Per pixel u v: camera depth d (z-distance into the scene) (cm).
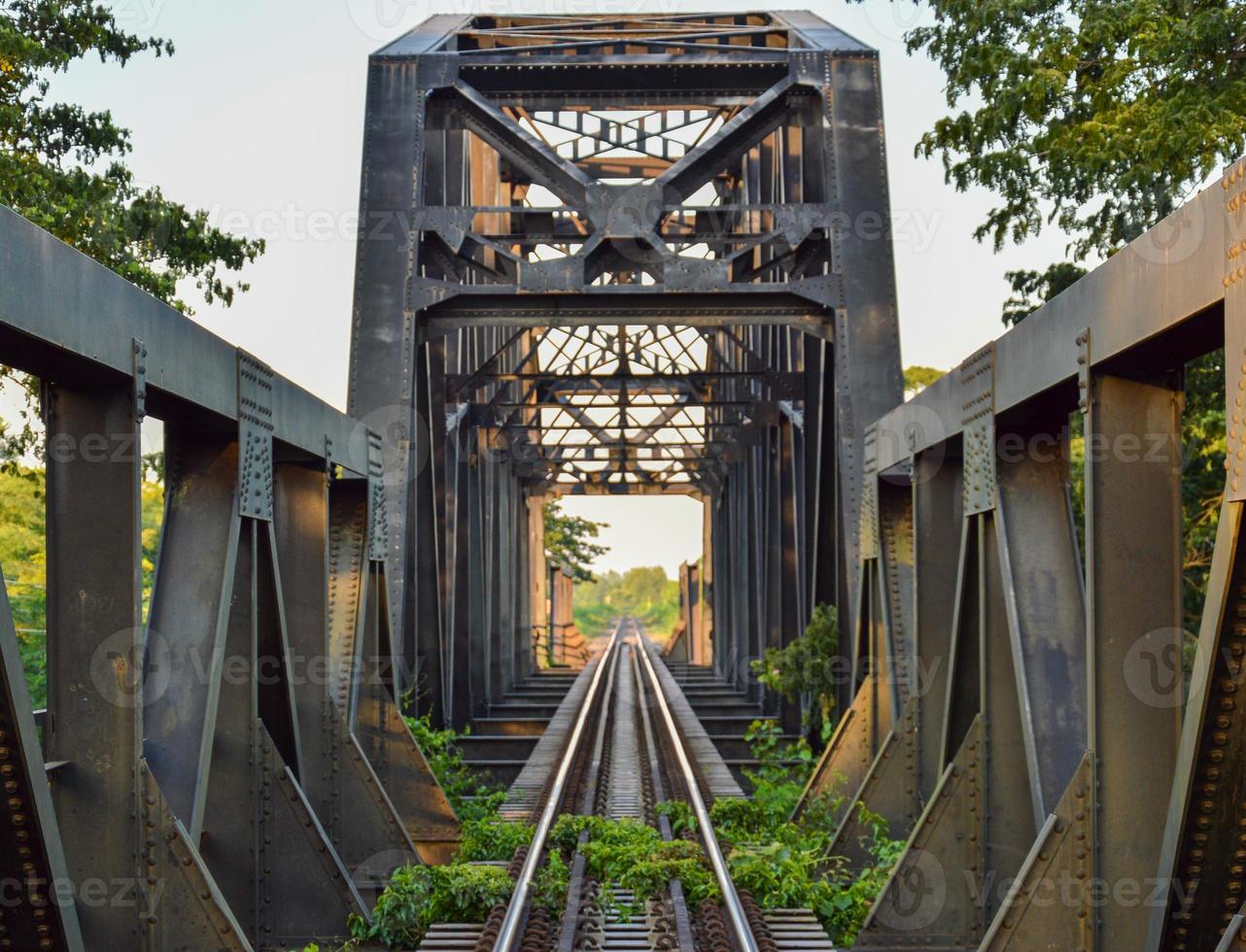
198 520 709
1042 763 632
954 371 805
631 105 1678
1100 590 564
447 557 1816
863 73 1539
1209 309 467
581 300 1504
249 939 775
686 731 2006
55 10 1377
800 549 1933
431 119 1588
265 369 773
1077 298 584
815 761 1528
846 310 1466
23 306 462
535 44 1838
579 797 1352
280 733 849
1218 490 1550
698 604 5425
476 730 2184
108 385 565
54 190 1369
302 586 984
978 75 1256
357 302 1472
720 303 1500
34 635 2480
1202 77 1161
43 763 487
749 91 1623
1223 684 457
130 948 576
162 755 654
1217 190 455
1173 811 486
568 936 784
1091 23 1211
